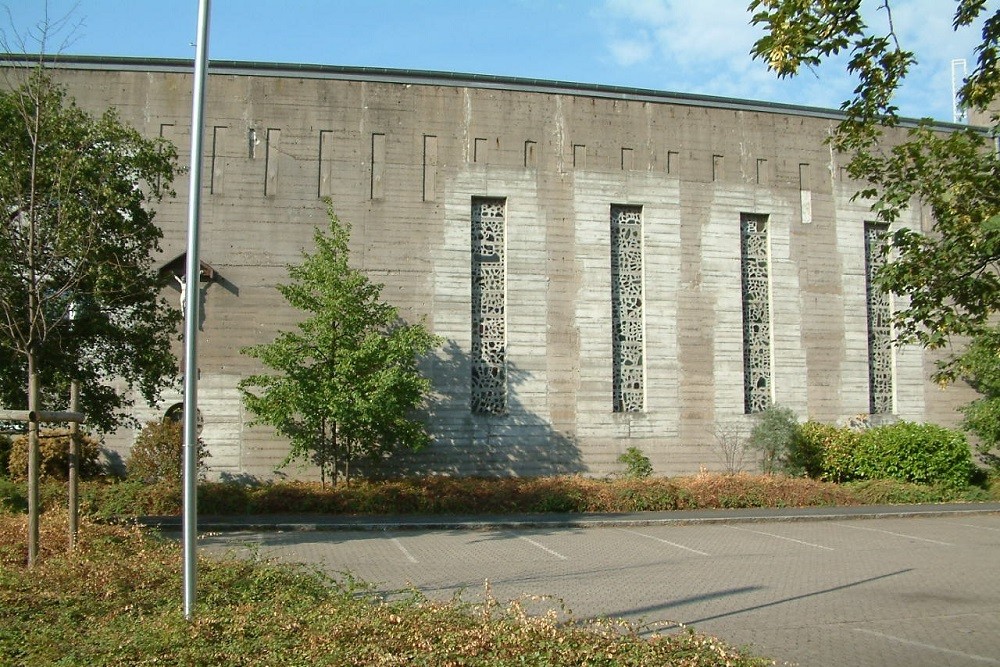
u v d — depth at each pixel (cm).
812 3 795
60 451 2188
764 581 1320
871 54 820
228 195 2447
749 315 2803
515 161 2619
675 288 2702
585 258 2634
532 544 1744
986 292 859
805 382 2798
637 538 1848
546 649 667
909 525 2105
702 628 994
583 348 2602
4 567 989
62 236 1328
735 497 2364
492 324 2586
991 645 934
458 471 2489
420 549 1653
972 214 856
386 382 2128
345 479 2356
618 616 1041
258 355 2202
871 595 1218
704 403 2684
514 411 2539
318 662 650
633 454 2564
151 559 1020
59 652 689
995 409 2680
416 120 2570
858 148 956
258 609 807
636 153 2712
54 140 1391
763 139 2830
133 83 2453
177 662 663
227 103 2483
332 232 2333
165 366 1695
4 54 1598
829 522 2167
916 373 2933
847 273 2875
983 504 2478
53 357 1483
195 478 848
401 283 2506
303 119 2511
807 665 840
